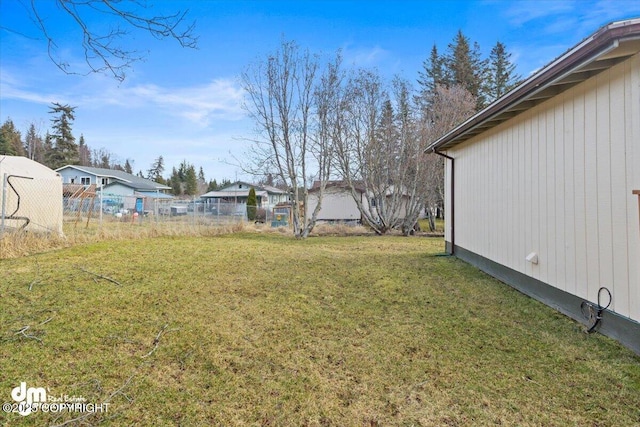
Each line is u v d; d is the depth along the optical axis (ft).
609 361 8.77
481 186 19.63
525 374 8.24
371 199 56.44
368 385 7.77
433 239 38.70
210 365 8.45
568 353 9.27
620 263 9.66
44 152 117.70
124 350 8.95
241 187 113.09
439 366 8.62
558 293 12.58
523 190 14.99
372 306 13.15
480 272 18.97
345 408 6.97
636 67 9.01
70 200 43.45
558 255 12.55
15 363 8.02
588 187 10.93
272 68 38.91
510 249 16.16
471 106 51.96
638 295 9.07
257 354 9.09
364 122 46.26
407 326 11.20
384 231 45.78
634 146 9.12
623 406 6.99
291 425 6.46
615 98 9.75
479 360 8.93
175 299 12.94
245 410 6.84
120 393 7.16
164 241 27.81
